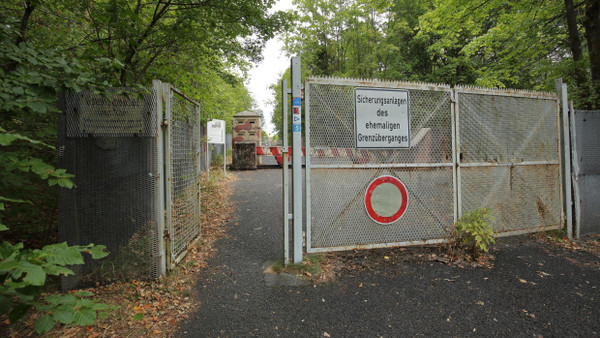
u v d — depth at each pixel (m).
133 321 2.75
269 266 3.91
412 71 21.22
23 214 3.46
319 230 3.97
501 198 4.65
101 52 3.46
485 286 3.41
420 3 19.27
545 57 9.78
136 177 3.38
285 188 3.88
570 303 3.09
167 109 3.53
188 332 2.63
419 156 4.26
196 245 4.59
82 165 3.27
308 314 2.91
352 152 4.02
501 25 10.08
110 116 3.32
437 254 4.23
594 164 5.18
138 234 3.41
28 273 1.34
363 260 4.07
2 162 2.01
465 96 4.48
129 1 4.66
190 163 4.46
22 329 2.63
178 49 5.59
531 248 4.49
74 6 3.99
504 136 4.70
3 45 2.47
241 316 2.88
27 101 2.38
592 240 4.84
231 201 7.50
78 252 1.65
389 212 4.17
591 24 6.71
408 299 3.16
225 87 13.65
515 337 2.59
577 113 5.09
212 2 4.93
